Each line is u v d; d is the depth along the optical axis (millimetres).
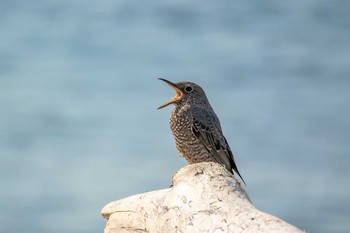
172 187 13930
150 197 13961
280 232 11266
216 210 12391
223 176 13062
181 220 12750
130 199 14320
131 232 14094
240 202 12562
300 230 11258
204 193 12820
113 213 14469
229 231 11922
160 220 13352
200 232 12297
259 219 11781
